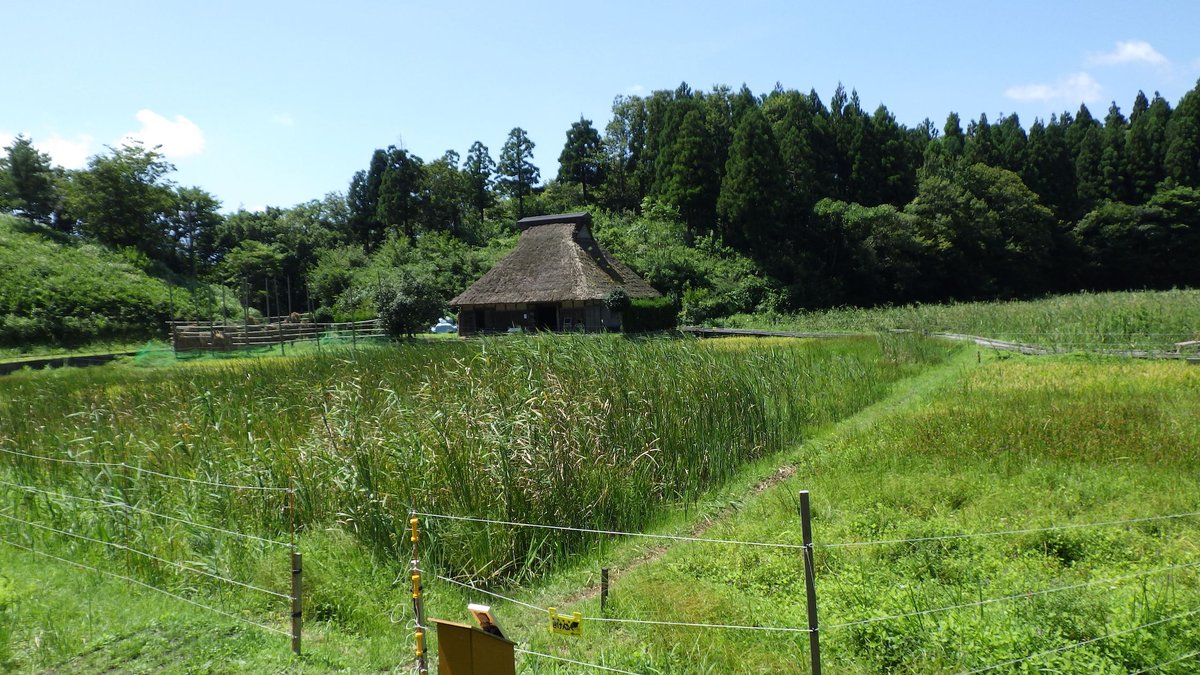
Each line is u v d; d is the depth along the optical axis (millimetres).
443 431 8297
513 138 76750
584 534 7766
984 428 10383
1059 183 64500
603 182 76375
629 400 10586
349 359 15516
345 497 7590
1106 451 8938
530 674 4746
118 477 8312
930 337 24828
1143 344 19250
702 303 46156
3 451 9734
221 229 66188
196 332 34594
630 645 5160
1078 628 4680
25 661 4723
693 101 67188
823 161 61250
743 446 11070
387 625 5711
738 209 54281
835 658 4805
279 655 4930
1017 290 58781
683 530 8125
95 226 58594
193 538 6859
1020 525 6750
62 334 40844
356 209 76562
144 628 5266
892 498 7875
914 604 5176
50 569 6484
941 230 55031
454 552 6957
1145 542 6176
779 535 7074
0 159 61156
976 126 72312
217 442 9516
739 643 5066
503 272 38000
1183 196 58469
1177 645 4375
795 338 27219
